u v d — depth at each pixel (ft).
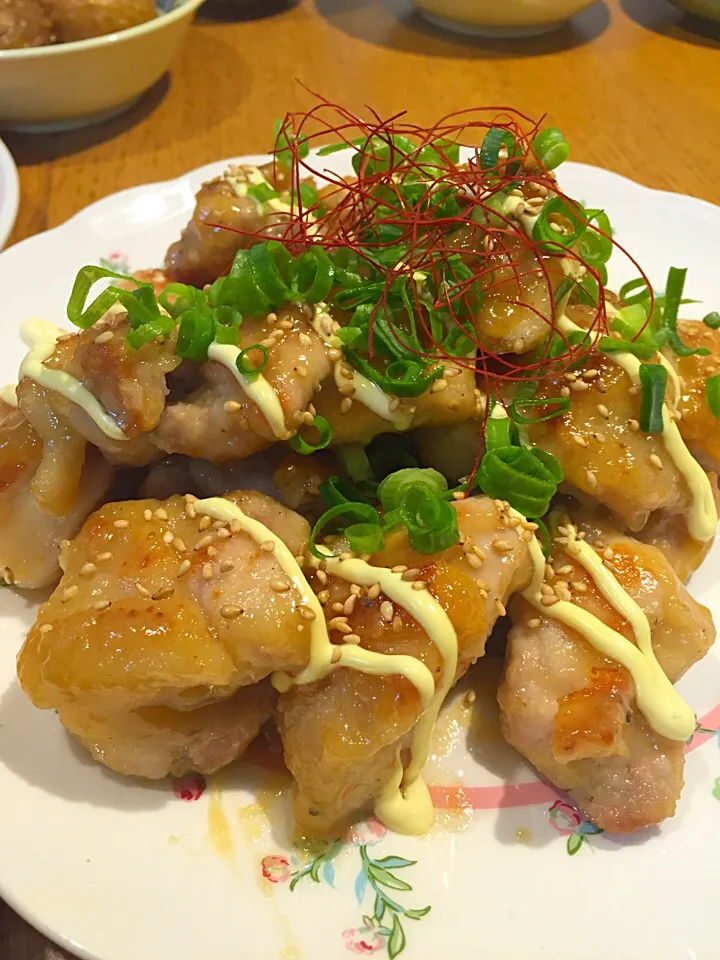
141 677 0.53
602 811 0.57
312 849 0.56
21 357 0.83
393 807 0.58
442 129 0.84
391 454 0.71
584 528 0.68
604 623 0.61
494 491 0.63
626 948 0.51
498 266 0.70
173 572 0.58
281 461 0.68
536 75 1.43
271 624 0.55
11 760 0.58
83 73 1.12
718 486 0.76
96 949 0.49
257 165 0.94
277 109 1.31
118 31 1.19
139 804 0.58
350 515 0.64
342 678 0.56
